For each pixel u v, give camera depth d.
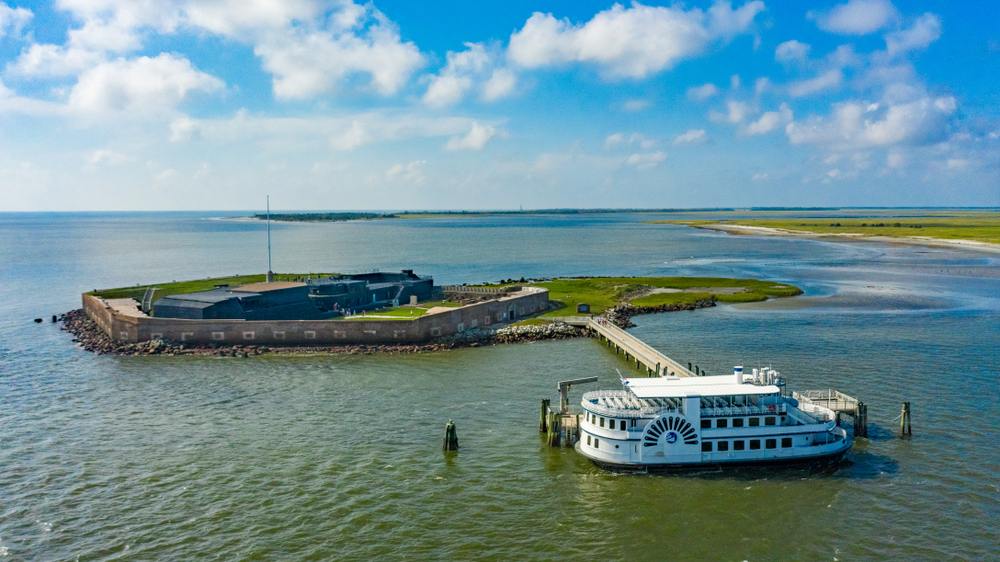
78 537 50.56
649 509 55.56
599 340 120.12
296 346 112.56
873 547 49.47
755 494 58.00
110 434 71.00
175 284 171.38
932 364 97.06
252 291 123.12
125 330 113.69
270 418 76.25
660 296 167.88
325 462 63.84
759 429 63.16
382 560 47.97
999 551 48.50
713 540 50.78
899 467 62.34
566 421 69.88
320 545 49.75
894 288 187.12
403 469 62.50
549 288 180.75
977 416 74.56
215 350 109.62
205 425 73.88
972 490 57.47
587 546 50.09
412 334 113.94
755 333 123.31
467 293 151.62
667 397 62.56
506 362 103.00
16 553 48.41
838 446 63.50
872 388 85.06
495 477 61.12
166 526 52.19
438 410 79.25
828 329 126.31
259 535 50.97
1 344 117.62
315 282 137.38
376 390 87.44
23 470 61.91
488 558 48.38
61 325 137.75
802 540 50.69
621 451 62.62
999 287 187.12
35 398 84.19
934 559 47.78
